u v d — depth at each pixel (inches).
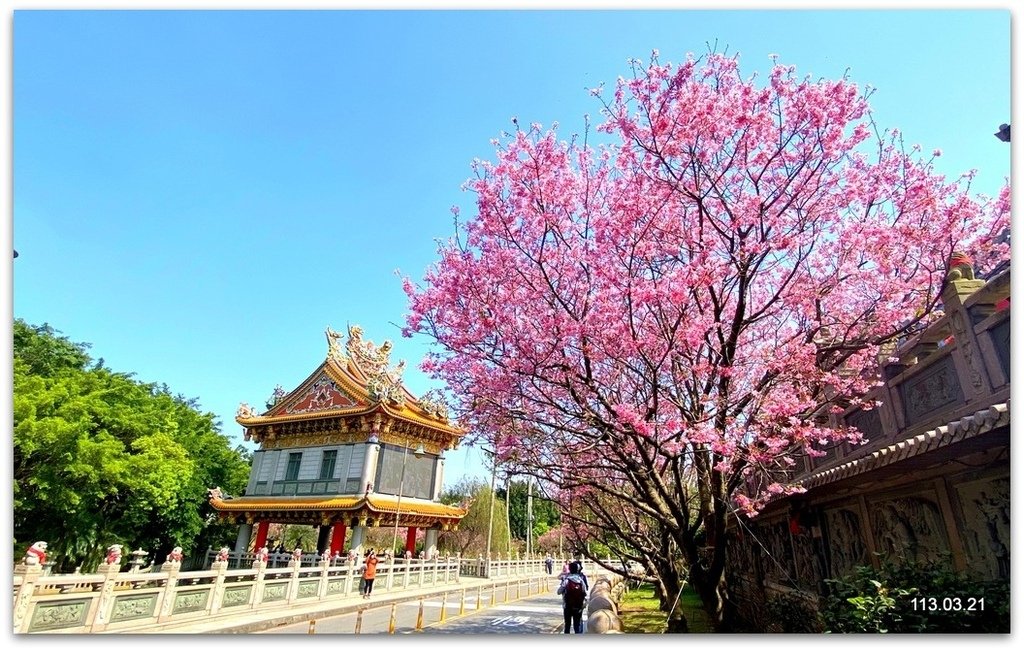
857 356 433.7
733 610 418.3
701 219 385.7
